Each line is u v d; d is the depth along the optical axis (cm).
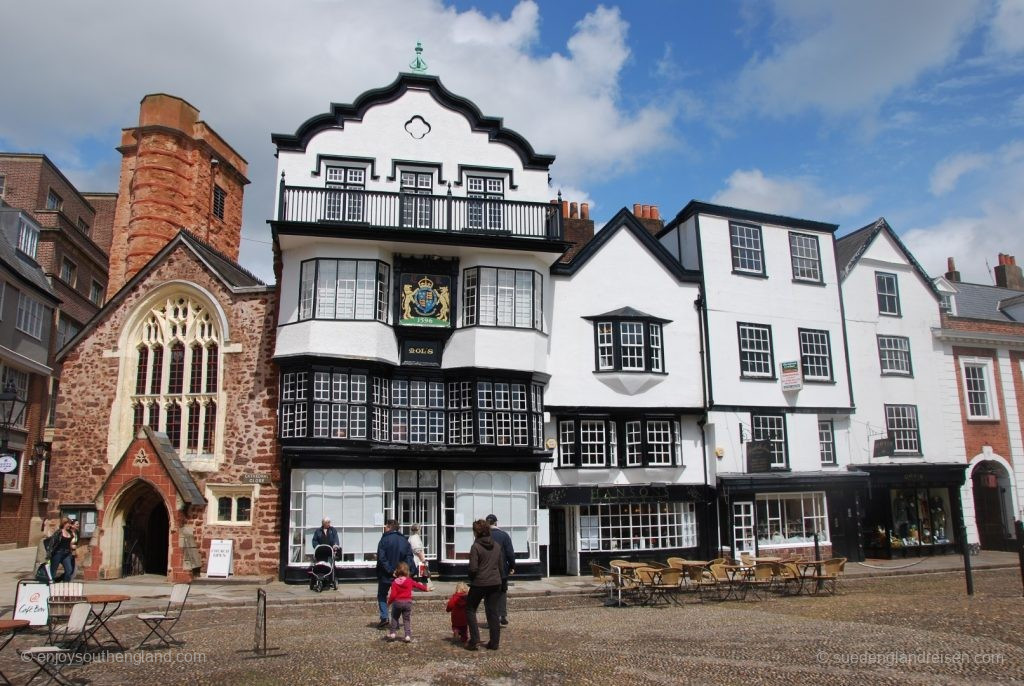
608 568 2028
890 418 2528
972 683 841
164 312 2077
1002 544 2661
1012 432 2716
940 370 2653
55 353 2995
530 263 2061
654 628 1197
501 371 1966
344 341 1878
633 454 2156
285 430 1866
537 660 944
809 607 1419
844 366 2464
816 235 2538
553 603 1580
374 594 1609
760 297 2386
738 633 1141
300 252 1945
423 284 2008
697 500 2173
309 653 987
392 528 1177
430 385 1998
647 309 2244
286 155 2016
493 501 1938
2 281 2544
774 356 2366
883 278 2636
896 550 2405
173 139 2592
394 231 1914
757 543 2186
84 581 1788
